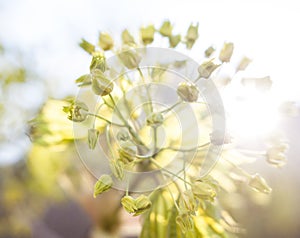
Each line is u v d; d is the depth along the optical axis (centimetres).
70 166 33
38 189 50
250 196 39
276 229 45
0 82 43
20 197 58
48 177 34
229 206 24
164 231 21
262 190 21
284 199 44
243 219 41
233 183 21
